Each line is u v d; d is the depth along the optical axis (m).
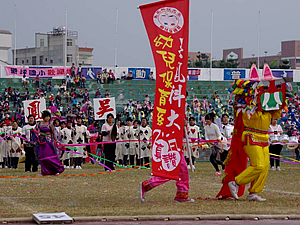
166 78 14.30
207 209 13.37
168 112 14.32
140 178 22.78
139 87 59.31
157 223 11.40
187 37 14.34
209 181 21.78
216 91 57.12
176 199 14.98
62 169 23.53
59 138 23.61
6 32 102.69
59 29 113.50
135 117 52.06
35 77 59.12
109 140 27.12
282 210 13.35
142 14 14.37
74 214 12.20
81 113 52.34
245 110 15.66
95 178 22.67
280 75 65.50
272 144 29.25
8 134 30.00
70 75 59.69
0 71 58.03
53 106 49.09
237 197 15.55
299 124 49.97
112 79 59.03
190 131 31.11
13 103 53.88
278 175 25.50
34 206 13.86
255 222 11.71
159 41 14.30
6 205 14.07
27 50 117.00
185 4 14.33
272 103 15.67
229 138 27.77
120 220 11.67
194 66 144.50
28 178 22.38
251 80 15.67
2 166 30.88
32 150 26.84
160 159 14.30
